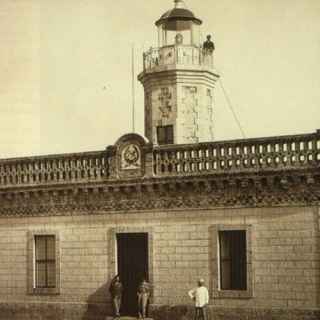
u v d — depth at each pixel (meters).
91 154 31.36
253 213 28.11
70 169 31.78
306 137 27.12
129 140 30.39
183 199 29.44
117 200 30.84
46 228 32.38
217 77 39.28
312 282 27.00
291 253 27.41
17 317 32.53
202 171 28.88
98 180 30.94
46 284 32.50
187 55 38.28
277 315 27.41
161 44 39.66
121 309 31.00
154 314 29.58
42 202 32.50
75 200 31.77
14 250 33.00
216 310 28.42
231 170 28.33
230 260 28.78
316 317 26.75
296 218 27.38
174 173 29.45
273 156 27.66
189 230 29.28
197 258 29.06
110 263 30.86
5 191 32.97
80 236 31.59
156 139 38.31
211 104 39.16
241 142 28.28
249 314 27.86
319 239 26.94
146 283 29.45
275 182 27.61
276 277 27.59
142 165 30.11
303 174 26.97
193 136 37.94
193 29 39.22
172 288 29.42
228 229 28.50
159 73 38.06
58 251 31.95
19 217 33.00
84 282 31.36
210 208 28.91
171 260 29.55
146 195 30.19
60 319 31.62
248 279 28.03
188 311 29.00
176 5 39.47
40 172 32.47
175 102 37.91
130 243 31.03
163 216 29.83
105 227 31.06
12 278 32.91
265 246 27.86
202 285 27.78
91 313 31.03
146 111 39.06
